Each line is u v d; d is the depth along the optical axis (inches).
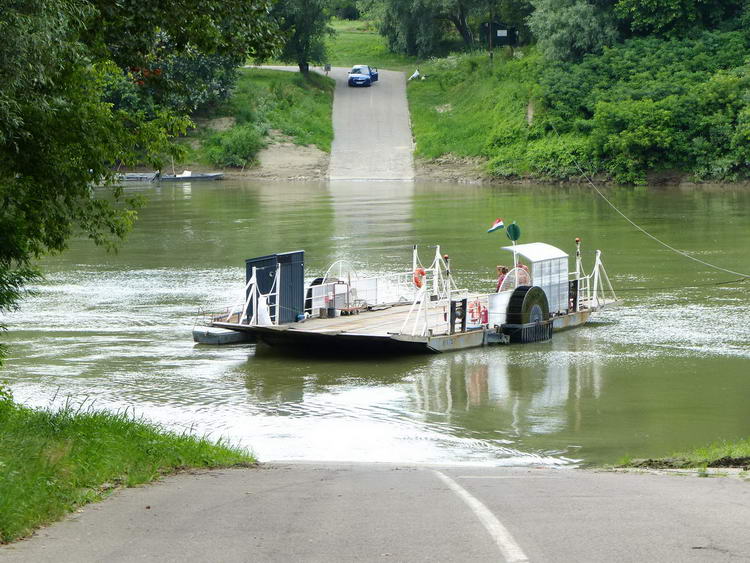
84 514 493.7
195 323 1582.2
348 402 1160.8
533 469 799.1
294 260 1536.7
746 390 1186.6
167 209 3378.4
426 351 1419.8
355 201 3617.1
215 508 508.7
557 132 4608.8
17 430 672.4
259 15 927.7
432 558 392.5
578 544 410.3
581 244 2500.0
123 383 1241.4
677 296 1843.0
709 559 383.9
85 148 873.5
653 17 4849.9
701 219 2955.2
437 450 961.5
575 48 4965.6
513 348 1460.4
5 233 820.0
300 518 477.7
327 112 5246.1
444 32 6476.4
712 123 4234.7
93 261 2278.5
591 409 1117.1
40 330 1549.0
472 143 4781.0
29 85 751.1
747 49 4643.2
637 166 4325.8
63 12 725.9
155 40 925.2
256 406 1140.5
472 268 2162.9
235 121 4980.3
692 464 762.2
